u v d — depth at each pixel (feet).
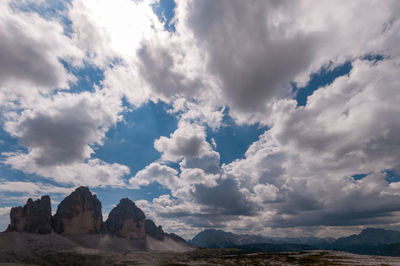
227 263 612.70
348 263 505.25
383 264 474.49
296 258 648.38
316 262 545.44
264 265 547.08
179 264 629.92
